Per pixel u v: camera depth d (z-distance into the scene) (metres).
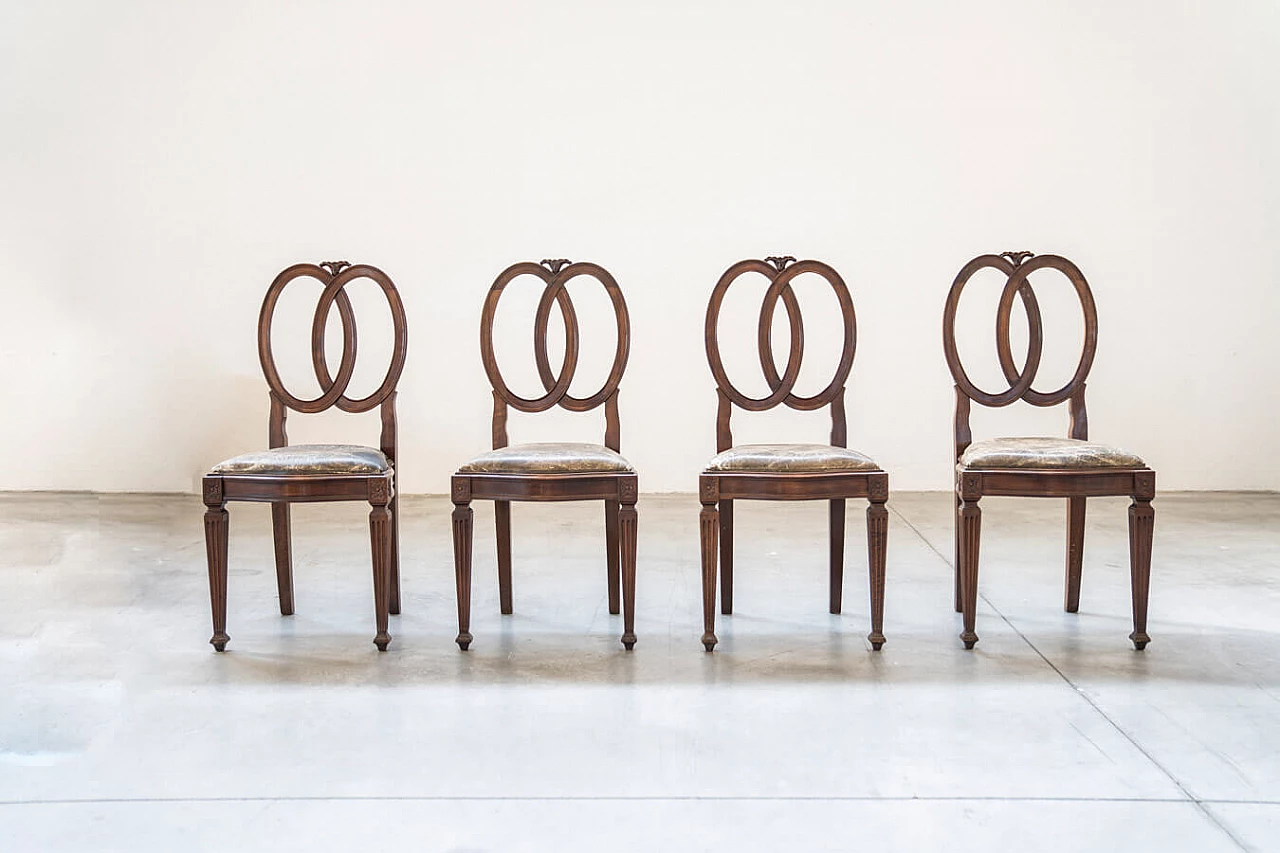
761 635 3.01
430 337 5.84
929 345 5.75
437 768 2.08
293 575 3.81
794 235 5.76
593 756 2.13
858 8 5.68
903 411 5.77
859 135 5.71
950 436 5.77
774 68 5.72
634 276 5.79
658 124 5.76
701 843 1.77
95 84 5.81
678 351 5.80
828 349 5.76
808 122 5.73
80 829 1.84
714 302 3.16
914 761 2.10
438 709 2.42
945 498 5.62
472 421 5.85
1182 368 5.70
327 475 2.87
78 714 2.40
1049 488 2.80
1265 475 5.72
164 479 5.96
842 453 2.90
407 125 5.80
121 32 5.79
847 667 2.71
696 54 5.73
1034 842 1.76
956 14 5.66
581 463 2.86
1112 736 2.22
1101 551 4.17
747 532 4.70
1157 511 5.13
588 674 2.67
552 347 5.83
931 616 3.20
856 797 1.94
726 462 2.86
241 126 5.82
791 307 3.18
